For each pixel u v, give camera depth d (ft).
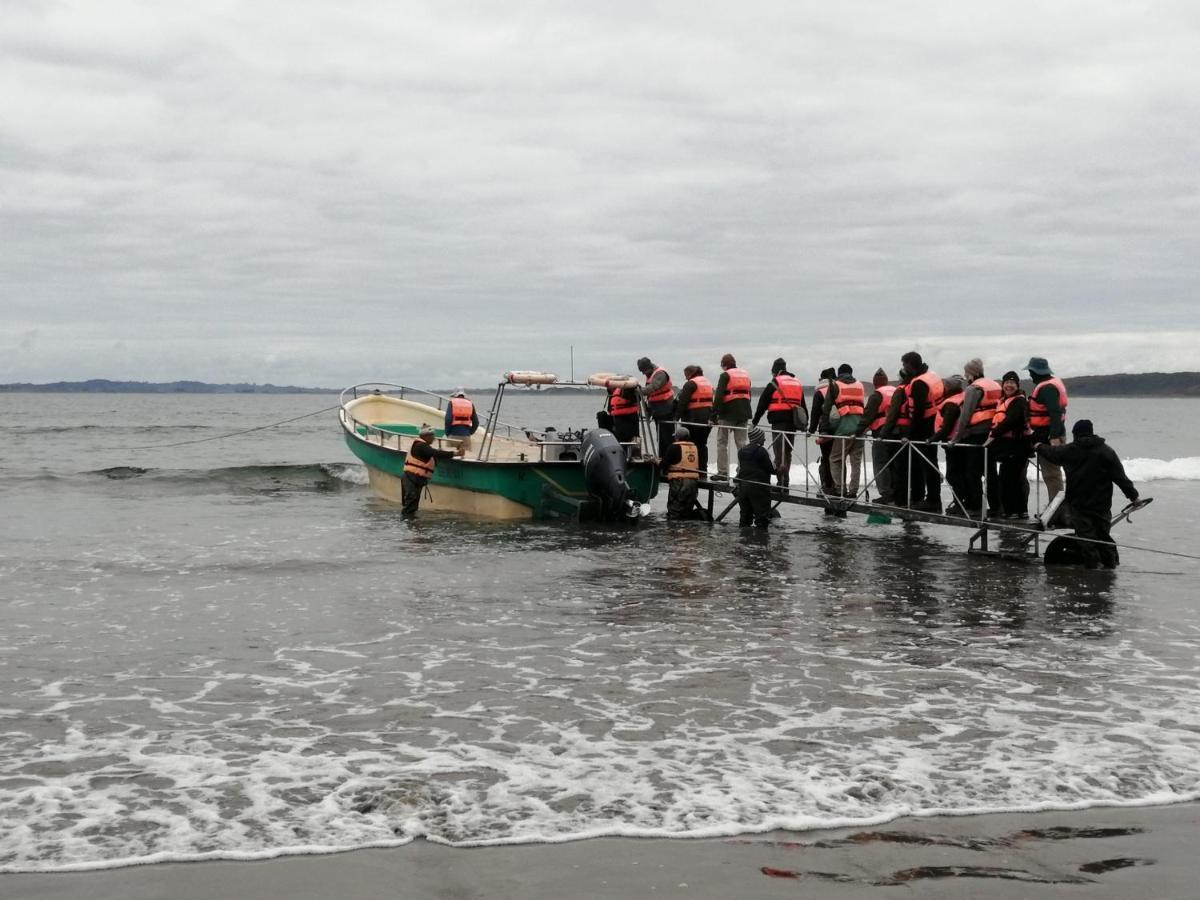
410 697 23.17
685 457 56.49
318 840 15.47
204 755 19.34
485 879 14.21
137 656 27.07
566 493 57.77
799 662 26.12
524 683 24.30
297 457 129.39
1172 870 14.48
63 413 311.88
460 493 61.77
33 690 23.86
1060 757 19.02
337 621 31.32
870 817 16.28
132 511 64.90
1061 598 34.68
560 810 16.58
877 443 51.57
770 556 44.62
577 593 35.76
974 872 14.40
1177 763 18.70
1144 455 134.31
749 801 16.94
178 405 461.37
